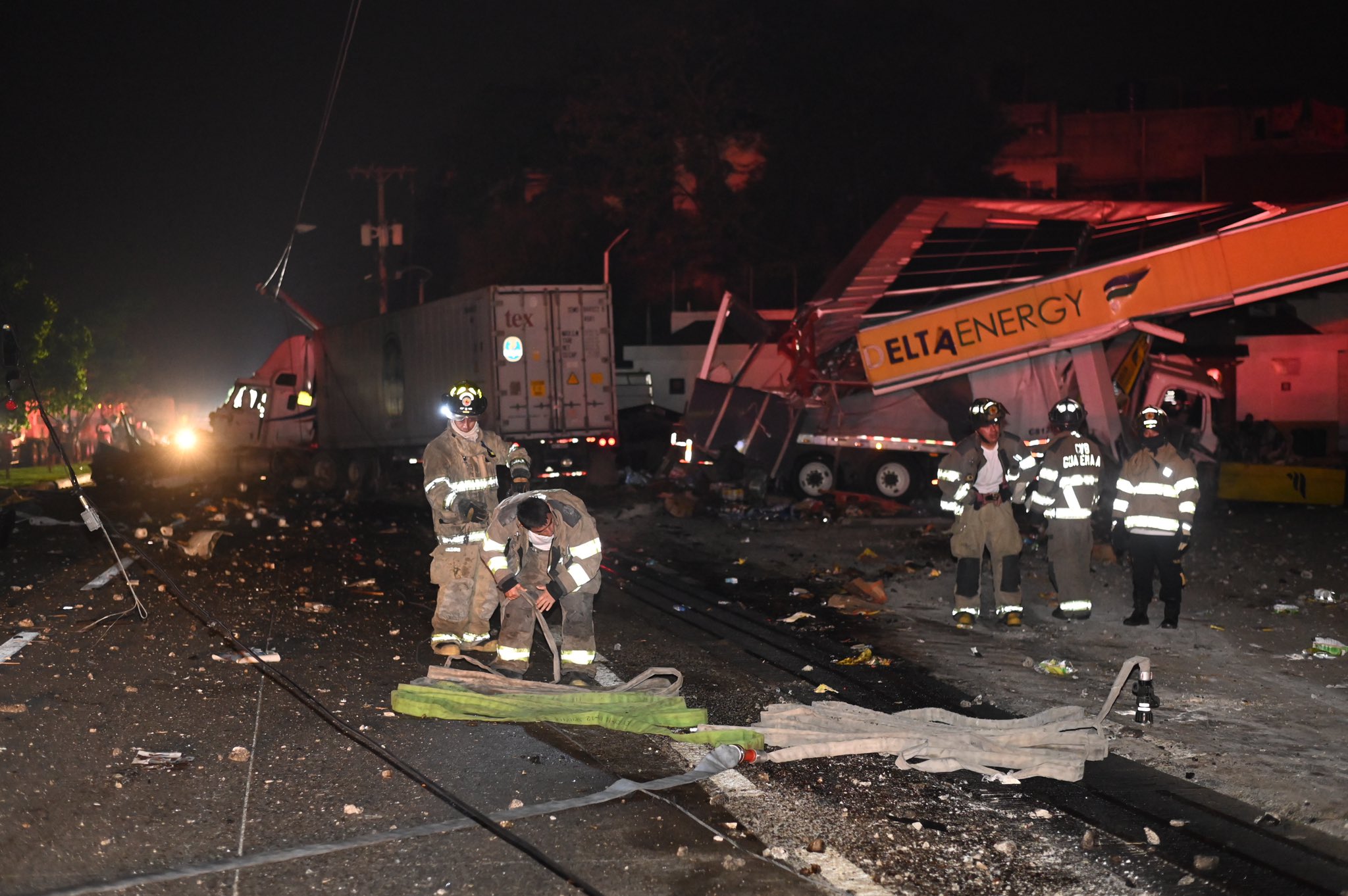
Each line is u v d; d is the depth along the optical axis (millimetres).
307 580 12039
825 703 6902
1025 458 9953
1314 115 67750
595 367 21031
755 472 19641
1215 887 4676
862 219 49531
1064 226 21422
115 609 10109
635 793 5578
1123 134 69438
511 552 7852
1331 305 33531
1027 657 8820
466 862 4719
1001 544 9875
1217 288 16078
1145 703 7012
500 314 20328
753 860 4812
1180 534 9625
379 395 23500
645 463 25203
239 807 5316
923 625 10016
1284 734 6801
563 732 6602
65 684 7387
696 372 40094
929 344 17156
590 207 53250
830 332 19172
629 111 51500
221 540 15344
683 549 14648
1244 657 8805
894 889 4578
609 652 8875
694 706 7320
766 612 10602
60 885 4422
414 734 6512
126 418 45094
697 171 51719
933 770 5953
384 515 19156
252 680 7688
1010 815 5430
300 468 26875
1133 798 5684
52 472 33375
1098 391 16781
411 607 10633
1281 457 27125
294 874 4586
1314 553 14203
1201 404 18953
